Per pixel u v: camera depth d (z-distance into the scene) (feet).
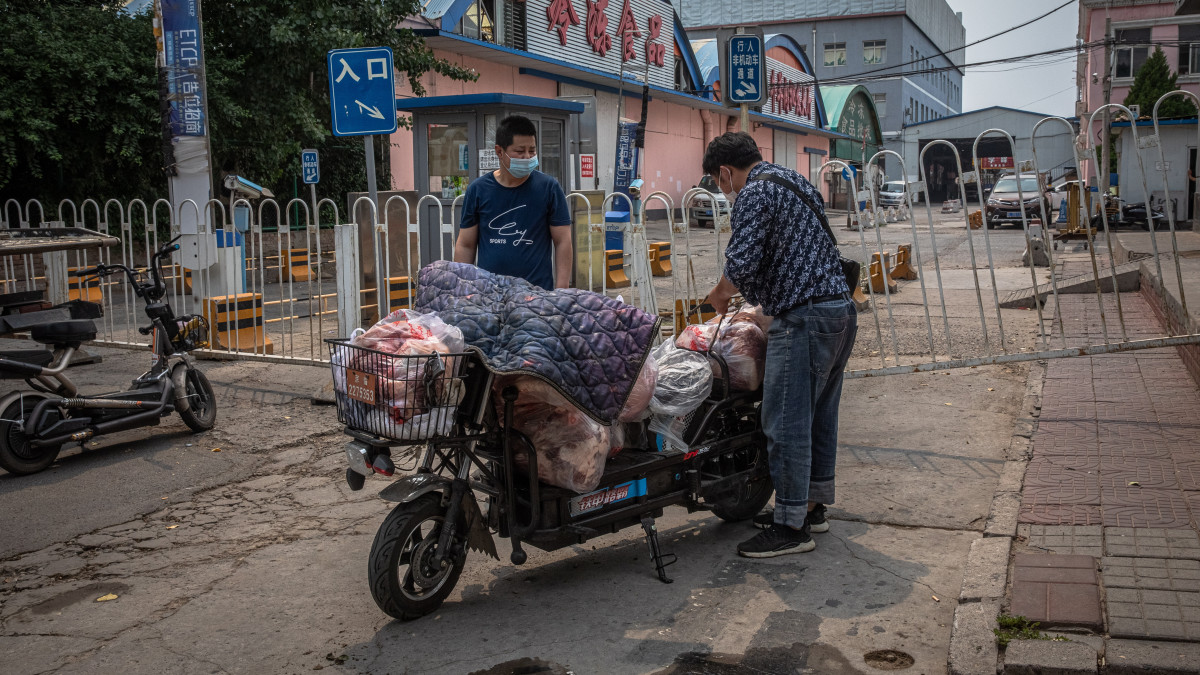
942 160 214.69
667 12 103.14
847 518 13.96
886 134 202.49
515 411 11.26
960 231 86.63
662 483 12.55
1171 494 13.39
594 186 46.62
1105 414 17.93
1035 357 18.39
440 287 11.73
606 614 11.23
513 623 11.09
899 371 19.25
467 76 57.00
